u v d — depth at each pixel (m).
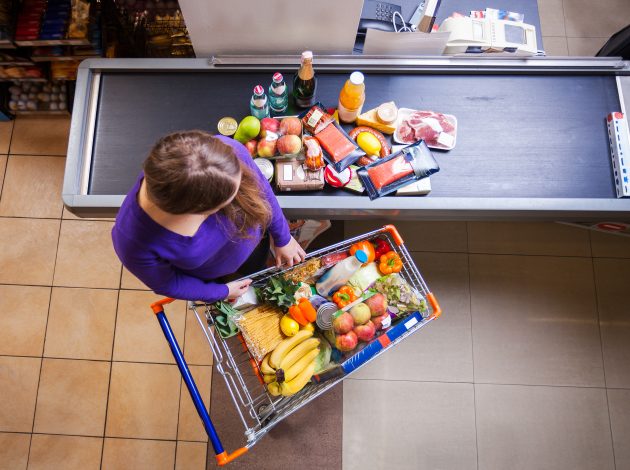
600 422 2.27
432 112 1.66
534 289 2.39
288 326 1.54
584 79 1.70
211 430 1.44
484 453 2.25
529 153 1.65
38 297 2.37
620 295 2.39
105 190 1.60
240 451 1.45
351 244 1.77
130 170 1.61
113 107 1.65
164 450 2.24
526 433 2.27
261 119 1.60
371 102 1.68
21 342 2.33
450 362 2.33
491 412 2.29
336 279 1.59
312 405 2.27
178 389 2.29
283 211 1.59
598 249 2.43
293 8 1.44
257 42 1.62
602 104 1.68
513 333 2.36
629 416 2.28
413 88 1.69
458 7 1.85
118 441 2.25
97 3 1.99
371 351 1.54
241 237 1.22
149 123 1.65
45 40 1.92
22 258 2.40
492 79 1.70
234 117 1.66
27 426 2.26
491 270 2.41
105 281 2.38
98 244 2.42
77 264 2.40
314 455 2.24
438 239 2.43
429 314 1.74
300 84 1.56
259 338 1.52
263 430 1.50
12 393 2.29
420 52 1.67
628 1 2.63
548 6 2.66
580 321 2.37
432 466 2.24
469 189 1.61
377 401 2.29
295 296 1.57
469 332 2.35
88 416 2.27
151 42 2.10
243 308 1.55
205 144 0.87
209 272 1.36
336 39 1.61
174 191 0.85
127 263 1.10
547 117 1.67
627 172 1.58
